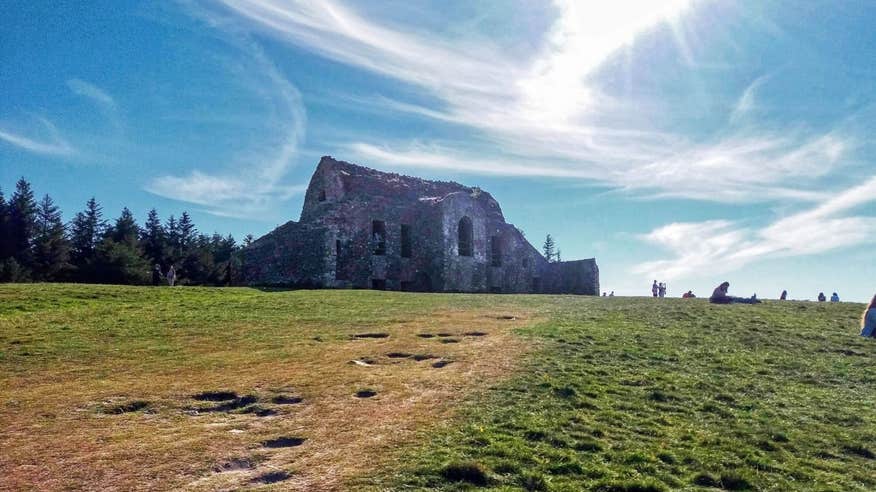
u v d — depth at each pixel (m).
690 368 18.64
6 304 28.30
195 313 26.95
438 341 21.22
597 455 11.24
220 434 11.73
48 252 72.81
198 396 14.26
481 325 24.89
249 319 25.58
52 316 25.31
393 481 9.62
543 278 65.88
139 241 85.31
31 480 9.57
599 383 16.06
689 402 15.16
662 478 10.48
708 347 22.05
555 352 19.41
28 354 18.59
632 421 13.33
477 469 9.97
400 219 55.66
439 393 14.55
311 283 48.78
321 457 10.59
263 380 15.55
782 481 10.73
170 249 87.62
